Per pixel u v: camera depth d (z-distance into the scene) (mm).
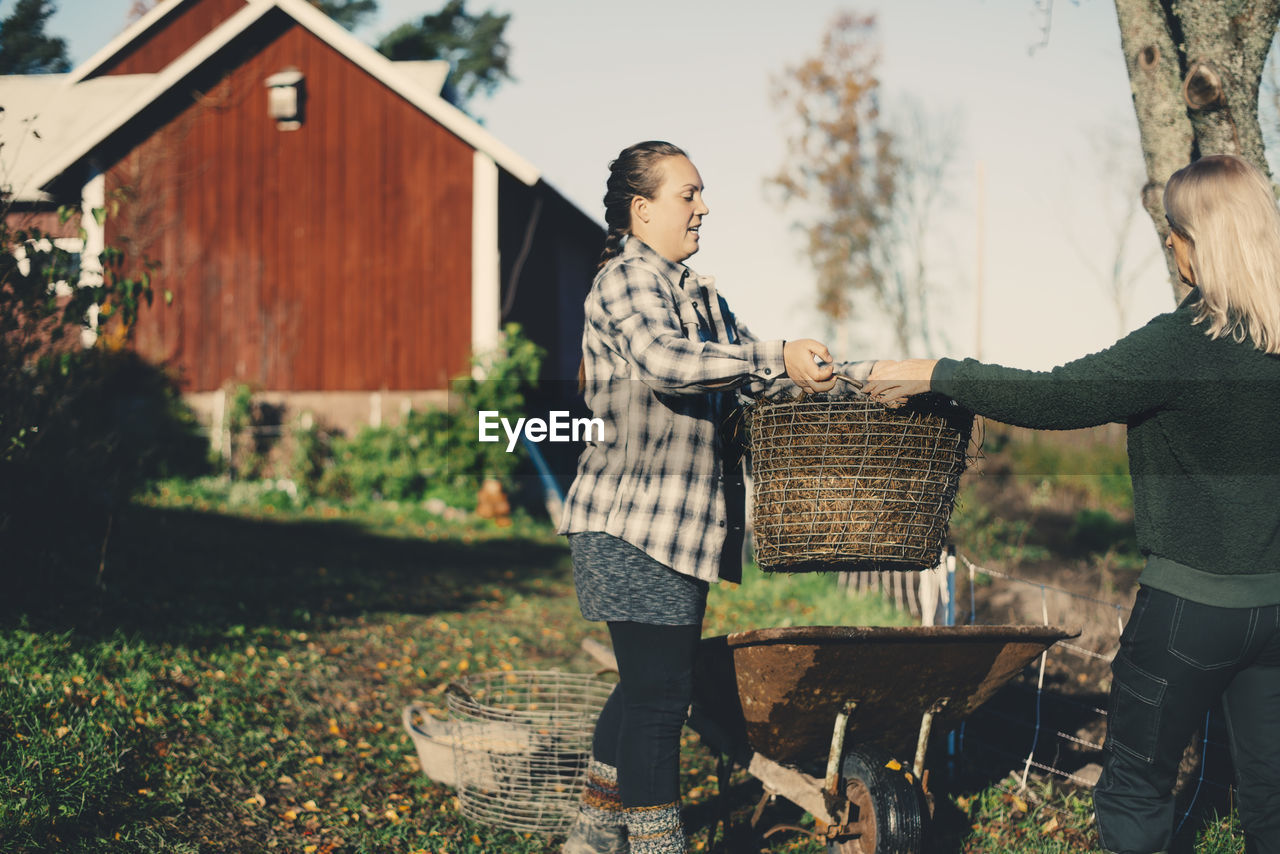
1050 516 12297
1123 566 8898
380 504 14016
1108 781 2506
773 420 2664
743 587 8922
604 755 3174
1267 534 2240
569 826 3781
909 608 7180
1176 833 3453
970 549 9430
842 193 37906
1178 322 2293
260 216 15664
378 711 5164
